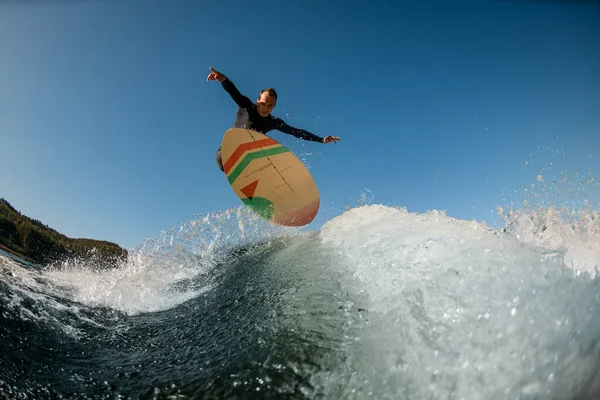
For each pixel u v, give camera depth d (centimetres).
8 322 222
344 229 368
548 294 158
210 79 458
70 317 274
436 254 208
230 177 466
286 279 298
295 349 188
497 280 171
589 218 240
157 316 313
